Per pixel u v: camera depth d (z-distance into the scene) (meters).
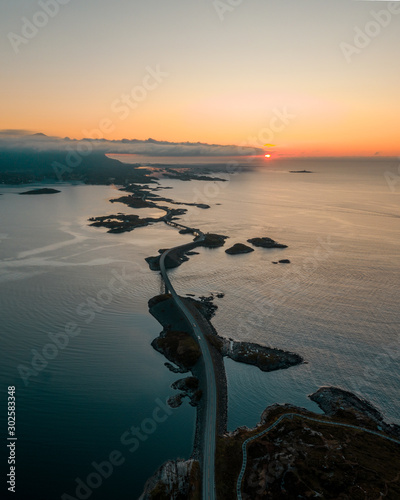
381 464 70.50
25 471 71.50
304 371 104.19
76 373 104.94
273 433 80.06
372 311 137.88
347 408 88.75
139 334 128.62
